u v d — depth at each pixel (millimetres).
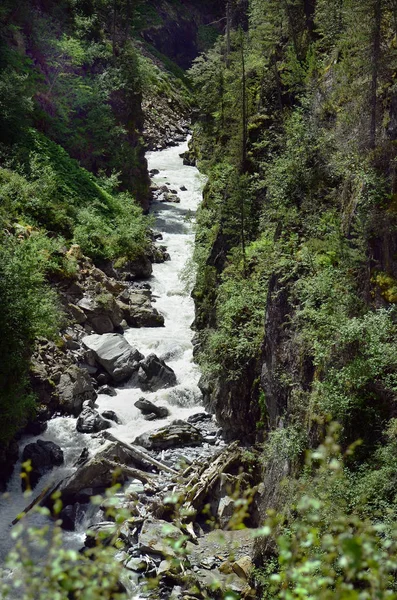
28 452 30094
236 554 23359
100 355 37438
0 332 29219
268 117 40594
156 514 25562
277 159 31344
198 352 38156
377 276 20484
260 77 43375
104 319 41281
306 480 18594
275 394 24578
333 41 36312
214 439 31625
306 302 21922
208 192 46094
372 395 18719
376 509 15750
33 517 26719
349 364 19172
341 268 22219
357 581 12344
